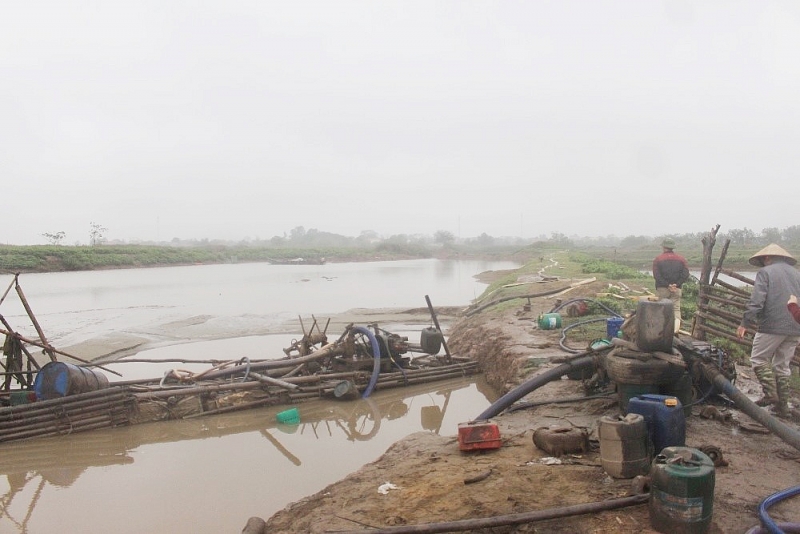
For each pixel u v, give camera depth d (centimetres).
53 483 802
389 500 548
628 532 447
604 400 805
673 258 1159
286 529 543
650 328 661
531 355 1176
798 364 933
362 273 5956
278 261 8981
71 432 985
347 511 536
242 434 1010
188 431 1023
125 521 681
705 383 748
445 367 1370
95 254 6488
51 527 669
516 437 699
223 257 8556
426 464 638
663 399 574
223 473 829
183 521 679
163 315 2591
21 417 960
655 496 446
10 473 838
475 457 645
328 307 2881
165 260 7362
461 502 523
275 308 2845
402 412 1136
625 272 2964
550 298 2064
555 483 543
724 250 1195
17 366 1058
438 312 2589
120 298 3369
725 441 638
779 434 582
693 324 1209
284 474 824
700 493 429
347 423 1074
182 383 1168
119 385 1115
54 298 3381
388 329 2208
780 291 702
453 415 1111
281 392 1169
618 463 532
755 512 474
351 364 1260
